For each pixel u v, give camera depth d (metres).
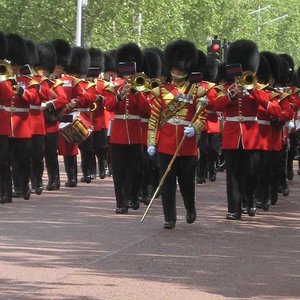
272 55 26.25
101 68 32.84
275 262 17.86
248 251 18.83
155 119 21.08
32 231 20.47
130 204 24.28
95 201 25.75
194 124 20.91
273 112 22.66
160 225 21.64
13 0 69.94
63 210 23.77
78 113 28.42
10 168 24.92
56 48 29.30
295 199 27.95
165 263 17.50
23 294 15.24
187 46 21.14
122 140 23.30
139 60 24.95
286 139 28.09
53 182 28.25
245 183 23.12
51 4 68.94
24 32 69.88
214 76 30.27
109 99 23.50
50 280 16.12
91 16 67.25
